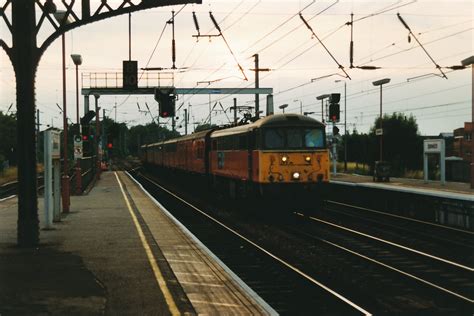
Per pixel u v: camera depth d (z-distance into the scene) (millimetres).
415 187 32250
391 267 12391
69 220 18953
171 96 29797
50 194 16719
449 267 12914
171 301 8664
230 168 26188
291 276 11906
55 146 17938
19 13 13297
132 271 10805
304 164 21516
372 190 26953
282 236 17984
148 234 15680
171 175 49781
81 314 7941
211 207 27312
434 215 21609
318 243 16328
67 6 13430
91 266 11266
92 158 42312
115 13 13430
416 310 9516
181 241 14492
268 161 21328
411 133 57094
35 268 11047
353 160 68750
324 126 21859
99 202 25812
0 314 7906
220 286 9711
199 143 34125
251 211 24172
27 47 13320
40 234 15695
